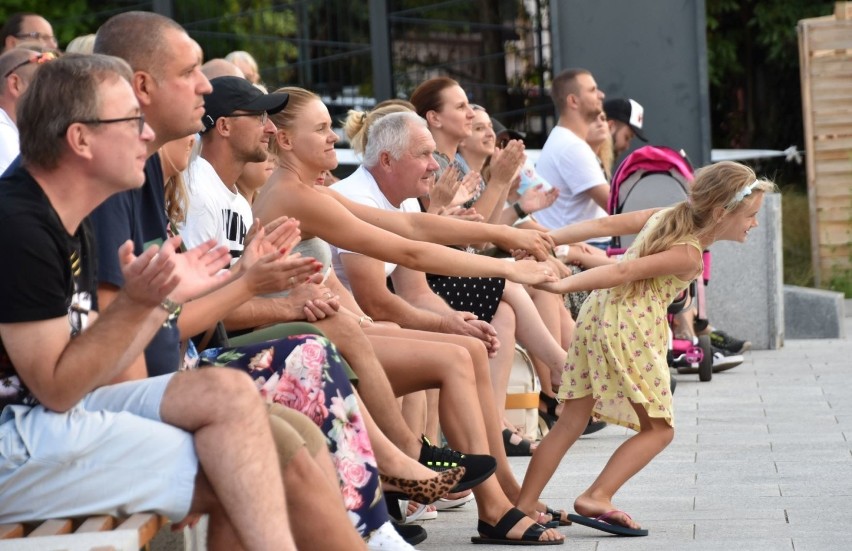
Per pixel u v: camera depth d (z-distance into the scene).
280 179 9.84
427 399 10.95
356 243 9.74
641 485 11.37
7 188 6.06
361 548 6.80
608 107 20.16
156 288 5.87
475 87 25.11
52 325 5.93
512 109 25.17
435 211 11.83
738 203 10.06
